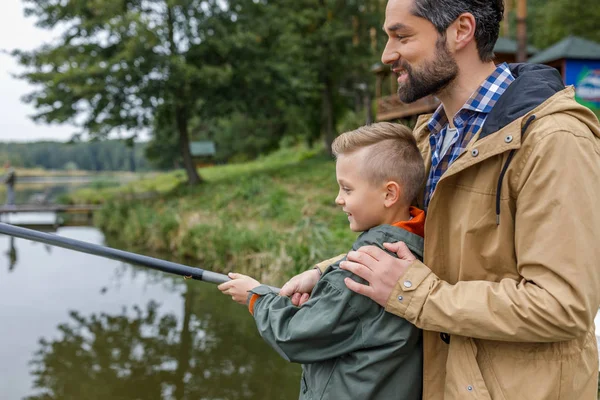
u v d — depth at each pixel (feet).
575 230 3.53
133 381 15.08
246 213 34.65
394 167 4.43
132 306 22.07
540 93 3.84
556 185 3.58
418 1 4.13
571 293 3.50
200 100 56.39
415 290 3.98
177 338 18.30
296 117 72.49
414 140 4.66
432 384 4.30
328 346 4.34
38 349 17.62
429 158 5.01
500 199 3.88
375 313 4.25
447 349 4.28
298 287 5.05
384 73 57.31
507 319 3.65
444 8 4.09
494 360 3.98
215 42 51.03
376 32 61.16
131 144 54.13
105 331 19.22
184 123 55.11
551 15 86.38
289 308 4.56
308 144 85.61
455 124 4.44
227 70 50.96
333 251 19.58
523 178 3.75
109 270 28.71
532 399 3.83
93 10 50.06
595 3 81.46
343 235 23.24
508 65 4.61
